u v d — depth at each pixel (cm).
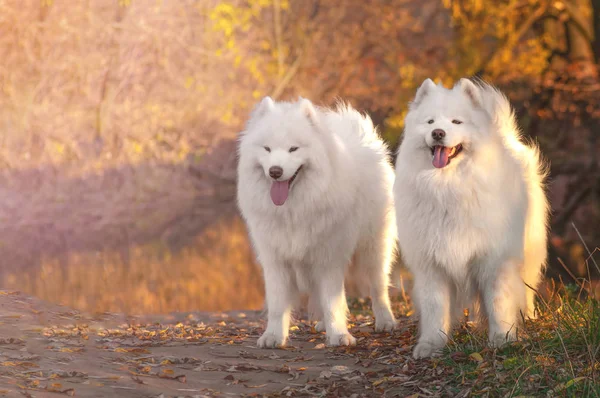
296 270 525
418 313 496
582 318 465
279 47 1584
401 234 475
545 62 1490
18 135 1545
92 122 1575
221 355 495
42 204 1463
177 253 1190
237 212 1521
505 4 1477
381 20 1602
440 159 439
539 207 524
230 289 953
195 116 1589
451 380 411
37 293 829
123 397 379
